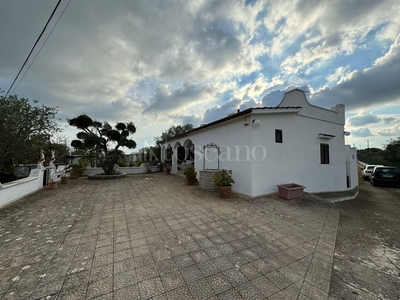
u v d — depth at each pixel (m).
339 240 3.28
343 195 7.31
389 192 9.37
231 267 2.18
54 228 3.32
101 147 11.44
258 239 3.00
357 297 1.82
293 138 6.75
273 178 6.16
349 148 9.80
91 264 2.18
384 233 3.71
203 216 4.05
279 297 1.72
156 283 1.86
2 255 2.38
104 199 5.62
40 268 2.09
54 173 8.61
